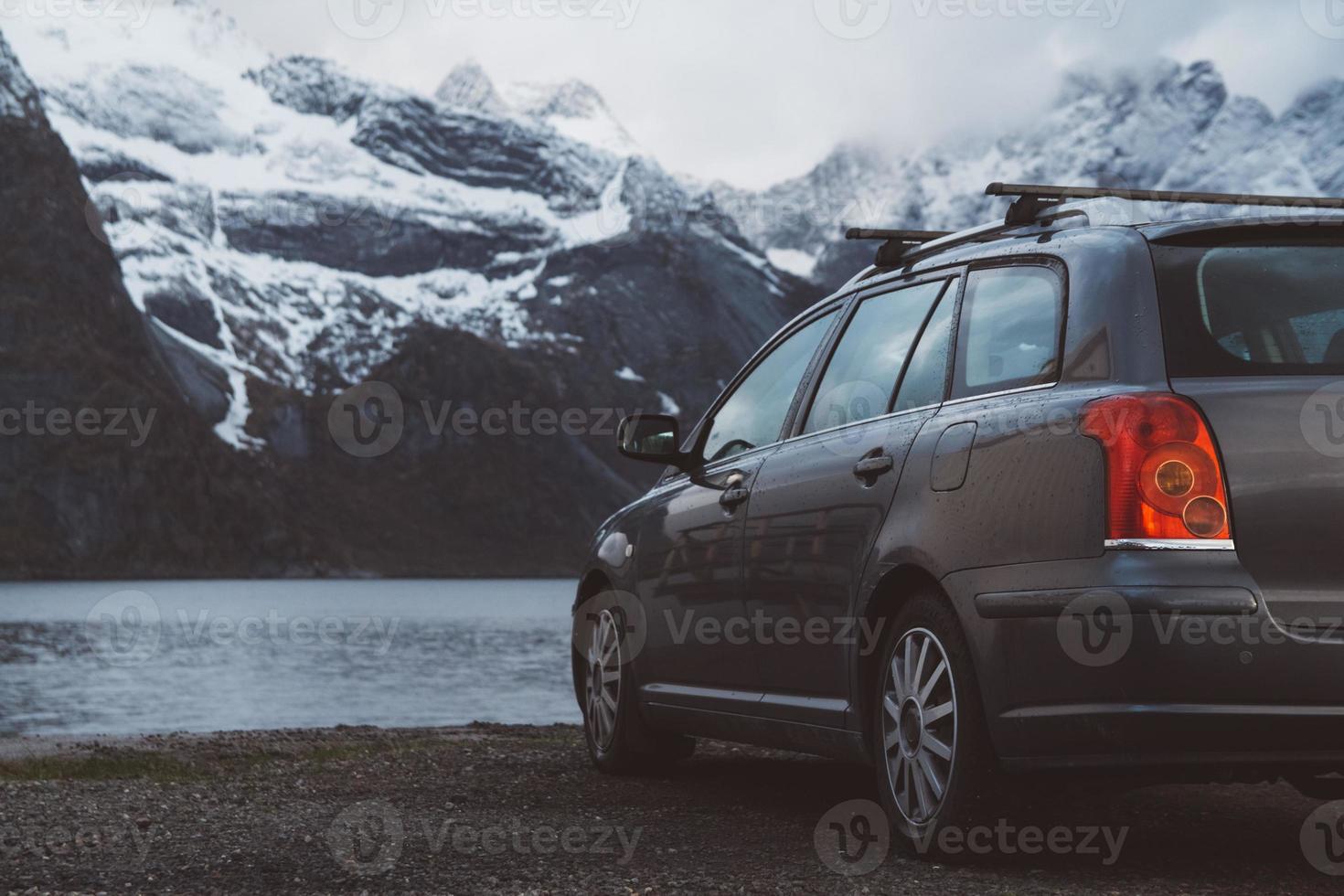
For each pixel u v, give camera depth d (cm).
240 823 464
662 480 600
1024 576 352
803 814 473
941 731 379
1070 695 339
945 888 346
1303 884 350
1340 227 370
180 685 4278
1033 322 393
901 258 488
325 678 4531
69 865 394
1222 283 365
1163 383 347
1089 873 363
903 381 438
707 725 516
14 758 797
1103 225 399
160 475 19038
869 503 415
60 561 17475
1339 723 320
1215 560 327
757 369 552
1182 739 325
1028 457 360
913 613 390
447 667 5150
